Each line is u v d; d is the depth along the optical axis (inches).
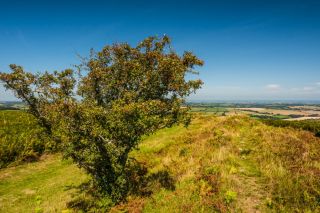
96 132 434.3
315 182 415.2
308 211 353.4
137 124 444.1
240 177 467.8
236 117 1005.2
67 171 786.8
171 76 486.0
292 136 703.1
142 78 492.4
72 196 576.4
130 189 516.4
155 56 505.0
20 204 579.5
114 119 438.3
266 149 587.8
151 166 669.3
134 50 511.8
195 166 557.6
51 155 969.5
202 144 732.0
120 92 500.7
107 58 522.0
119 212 450.6
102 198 509.7
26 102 486.6
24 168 846.5
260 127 844.6
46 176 766.5
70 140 463.2
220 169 501.7
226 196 407.5
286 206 372.8
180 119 492.4
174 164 625.3
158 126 496.4
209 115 1284.4
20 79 464.8
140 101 490.0
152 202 454.6
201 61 512.1
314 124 929.5
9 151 885.2
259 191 418.3
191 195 438.9
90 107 469.4
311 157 530.0
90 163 485.7
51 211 518.6
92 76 482.3
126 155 504.1
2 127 1131.9
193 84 496.1
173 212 405.1
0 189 676.7
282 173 456.1
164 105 482.3
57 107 442.6
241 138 713.6
